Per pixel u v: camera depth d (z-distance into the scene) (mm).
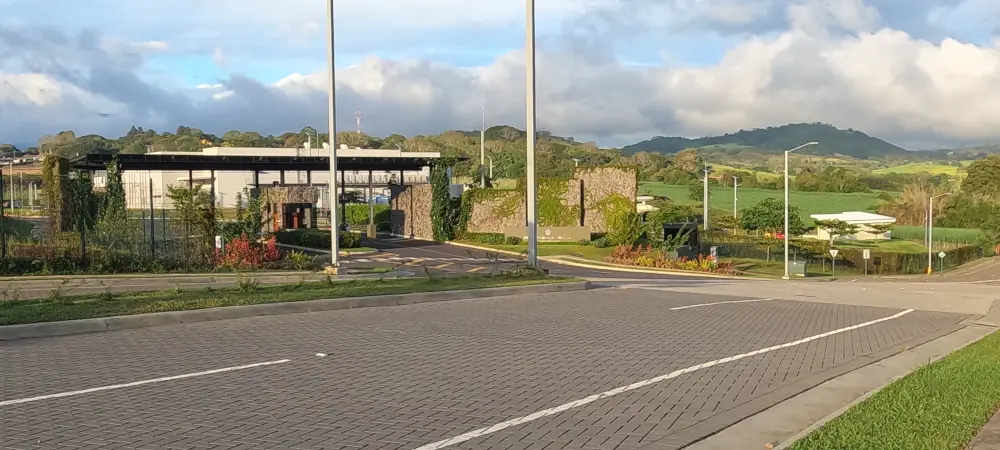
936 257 75938
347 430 6676
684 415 7520
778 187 157625
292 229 58656
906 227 112688
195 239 28078
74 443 6121
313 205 62500
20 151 127375
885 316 16844
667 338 12352
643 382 8961
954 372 9500
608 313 15430
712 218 91000
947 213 118375
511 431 6777
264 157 55031
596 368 9711
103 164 50562
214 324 12672
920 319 16562
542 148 161875
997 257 94875
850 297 21766
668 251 50594
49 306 13195
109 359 9594
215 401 7586
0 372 8750
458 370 9383
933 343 13047
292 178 100688
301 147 105500
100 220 26625
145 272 25766
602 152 183250
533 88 22438
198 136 162000
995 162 129500
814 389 8906
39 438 6238
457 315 14461
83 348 10328
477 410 7480
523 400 7930
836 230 81500
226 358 9797
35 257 24656
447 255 47469
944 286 32219
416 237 63625
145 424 6715
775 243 74250
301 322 13070
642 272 42781
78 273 24547
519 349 10961
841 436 6445
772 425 7242
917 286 31266
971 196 119938
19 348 10289
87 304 13523
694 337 12555
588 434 6746
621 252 48250
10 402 7395
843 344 12469
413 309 15219
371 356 10164
